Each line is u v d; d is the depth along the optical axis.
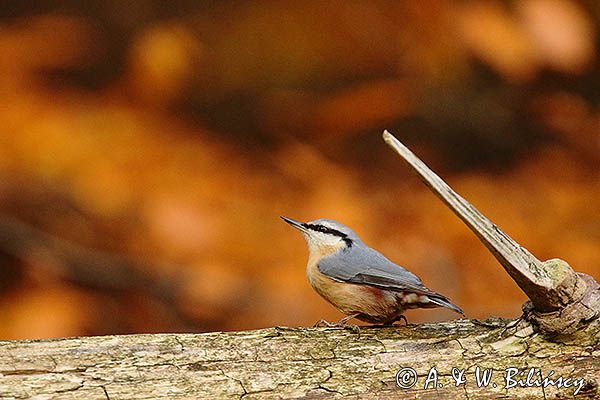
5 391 6.05
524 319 6.88
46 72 11.83
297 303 10.60
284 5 14.08
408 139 14.02
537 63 11.40
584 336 6.70
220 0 14.35
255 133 13.11
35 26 11.94
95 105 11.73
